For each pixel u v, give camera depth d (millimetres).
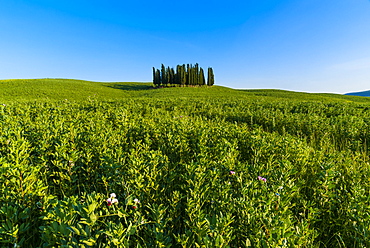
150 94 50719
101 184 3285
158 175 3076
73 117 8375
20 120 6926
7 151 4008
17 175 2561
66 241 1744
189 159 4309
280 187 2592
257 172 3232
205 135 5324
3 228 1843
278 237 1731
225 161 3592
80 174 3611
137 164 3152
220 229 1888
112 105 14383
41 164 3535
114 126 7359
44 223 2148
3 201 2332
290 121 8953
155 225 2266
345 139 6734
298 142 4953
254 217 2064
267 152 4352
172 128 6047
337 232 2438
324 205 2781
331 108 13641
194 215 2158
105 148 4152
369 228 2086
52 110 10188
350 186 3076
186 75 79000
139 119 8125
